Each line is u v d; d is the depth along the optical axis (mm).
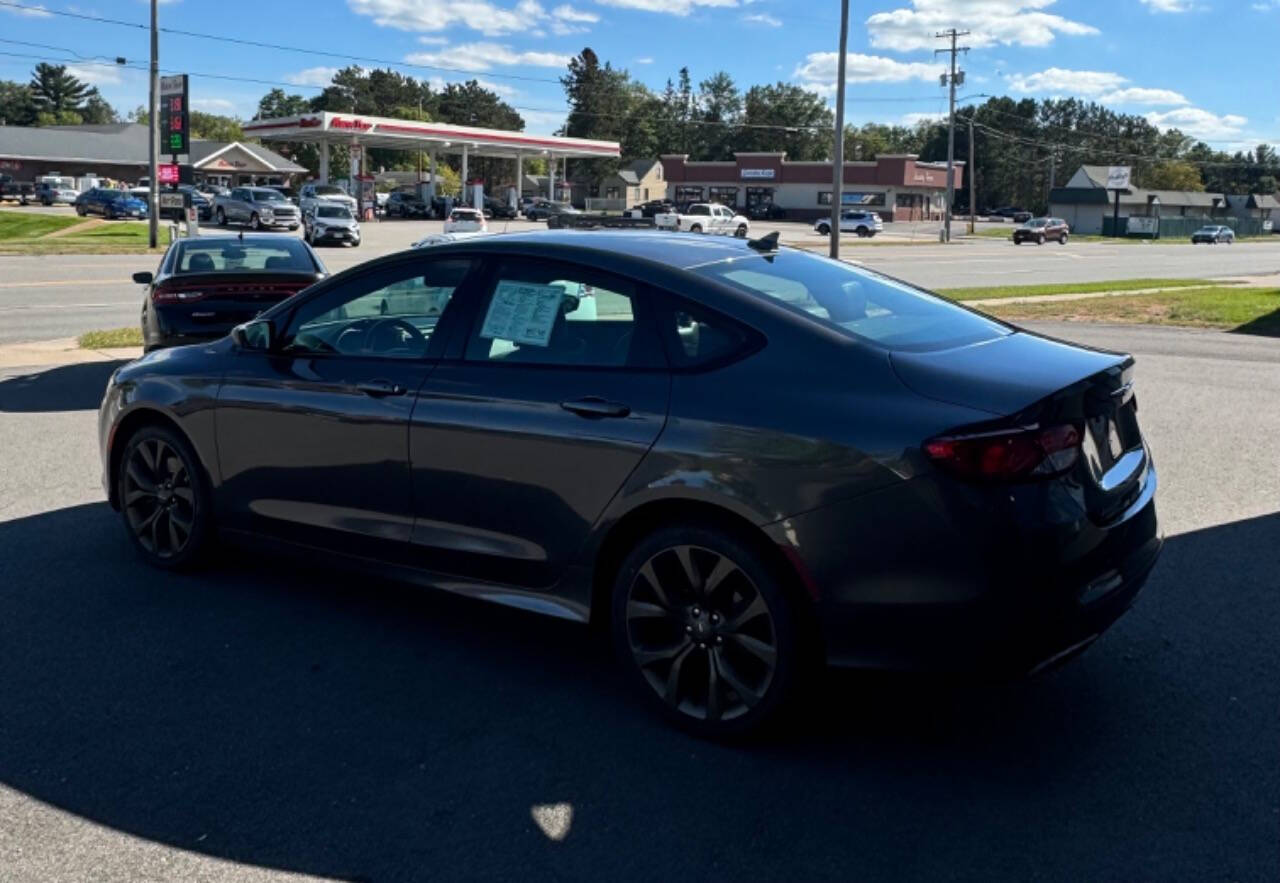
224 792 3355
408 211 67438
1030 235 62969
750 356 3623
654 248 4145
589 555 3844
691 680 3748
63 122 160500
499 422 3977
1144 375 11398
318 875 2951
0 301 19062
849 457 3316
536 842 3102
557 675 4215
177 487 5191
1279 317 17688
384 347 4484
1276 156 166250
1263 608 4832
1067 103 174875
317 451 4535
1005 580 3205
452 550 4191
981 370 3488
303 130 62781
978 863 2988
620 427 3709
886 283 4477
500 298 4203
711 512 3592
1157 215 105375
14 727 3754
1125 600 3545
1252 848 3047
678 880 2928
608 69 144250
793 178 96438
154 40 34031
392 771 3484
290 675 4184
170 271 10172
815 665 3568
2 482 6891
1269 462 7496
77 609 4816
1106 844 3072
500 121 147125
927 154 159000
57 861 3000
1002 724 3803
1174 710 3887
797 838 3113
